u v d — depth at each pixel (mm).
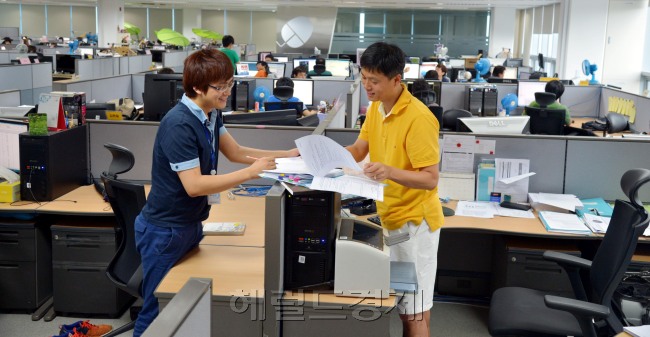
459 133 3375
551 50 14117
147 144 3547
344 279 1807
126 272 2721
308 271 1833
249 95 6645
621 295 2637
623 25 10680
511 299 2475
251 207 3119
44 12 22781
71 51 13336
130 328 2928
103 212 3066
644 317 2572
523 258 3057
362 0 14609
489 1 13844
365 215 2955
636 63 10703
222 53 1963
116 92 6109
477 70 8477
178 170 1942
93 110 4621
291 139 3420
